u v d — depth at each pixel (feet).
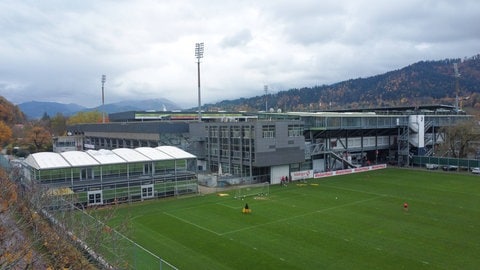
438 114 370.73
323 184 230.27
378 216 153.28
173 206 176.86
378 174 266.98
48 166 180.04
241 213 161.17
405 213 157.58
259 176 240.32
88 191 178.29
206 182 230.27
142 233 134.92
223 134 256.73
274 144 238.89
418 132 310.65
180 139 277.85
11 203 83.25
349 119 286.05
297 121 250.57
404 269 100.17
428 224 141.28
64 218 89.71
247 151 237.66
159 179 197.36
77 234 82.48
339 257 109.19
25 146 443.73
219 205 176.96
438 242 121.08
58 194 134.62
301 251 114.32
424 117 317.83
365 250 114.52
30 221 79.97
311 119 275.18
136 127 300.61
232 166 251.39
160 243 123.65
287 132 245.04
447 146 300.61
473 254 110.42
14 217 85.25
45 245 75.36
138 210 169.58
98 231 84.02
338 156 285.64
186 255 112.47
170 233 134.41
